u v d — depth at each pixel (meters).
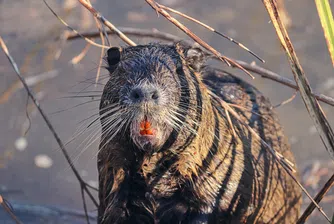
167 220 8.66
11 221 12.51
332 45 7.39
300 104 17.05
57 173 14.65
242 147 9.23
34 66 17.45
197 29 20.19
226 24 20.48
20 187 14.04
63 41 12.70
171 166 8.45
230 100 9.95
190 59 8.78
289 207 10.20
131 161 8.50
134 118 7.74
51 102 16.64
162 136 7.98
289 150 10.48
